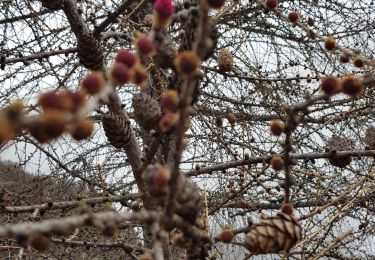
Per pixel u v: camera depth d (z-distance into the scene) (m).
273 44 4.76
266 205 3.57
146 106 1.64
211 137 4.04
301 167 3.88
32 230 0.71
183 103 0.87
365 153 1.94
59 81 3.10
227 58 2.03
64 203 2.10
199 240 1.21
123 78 0.94
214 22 1.54
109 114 2.02
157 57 1.41
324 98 1.28
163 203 1.07
